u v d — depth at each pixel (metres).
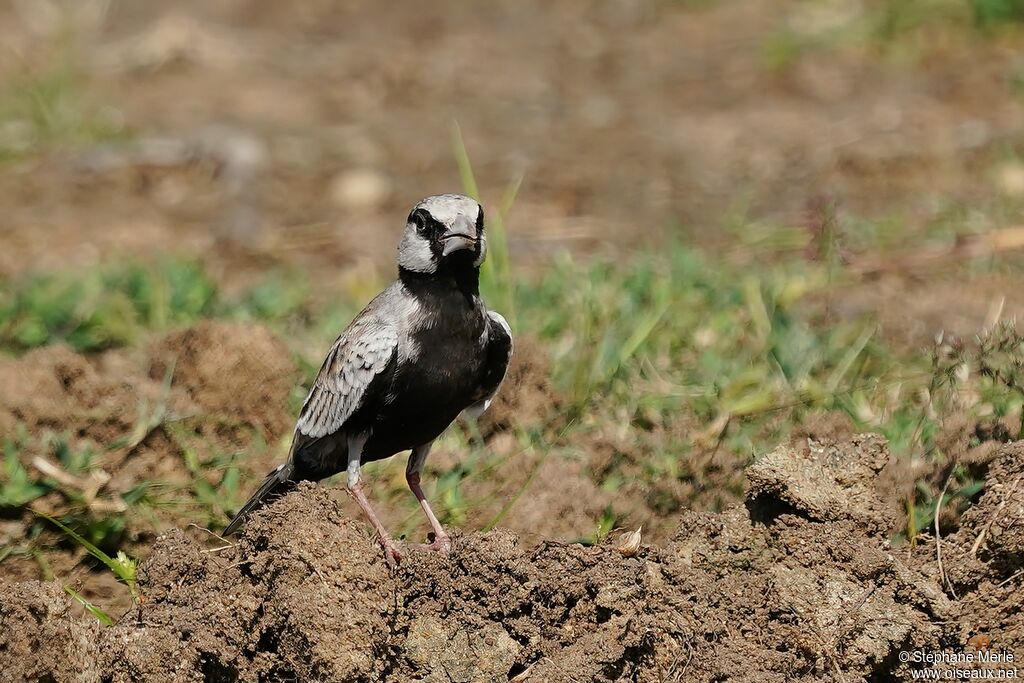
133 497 11.50
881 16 24.94
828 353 13.38
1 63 25.91
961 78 22.42
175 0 31.73
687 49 26.36
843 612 9.23
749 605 9.41
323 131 23.33
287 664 8.98
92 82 25.84
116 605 10.80
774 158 20.20
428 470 12.00
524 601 9.32
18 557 11.06
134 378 13.02
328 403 10.39
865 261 15.74
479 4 30.83
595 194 19.69
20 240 19.00
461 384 10.34
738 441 11.82
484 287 14.42
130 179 21.39
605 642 9.06
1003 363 11.37
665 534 11.10
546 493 11.29
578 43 27.41
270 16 30.48
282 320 15.35
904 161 19.22
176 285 15.85
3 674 8.91
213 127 23.23
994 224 16.36
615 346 13.41
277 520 9.14
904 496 10.27
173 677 8.99
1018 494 9.61
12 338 14.95
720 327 14.13
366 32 29.12
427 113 24.08
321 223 19.48
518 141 22.33
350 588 9.02
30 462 11.55
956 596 9.67
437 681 9.05
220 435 12.59
